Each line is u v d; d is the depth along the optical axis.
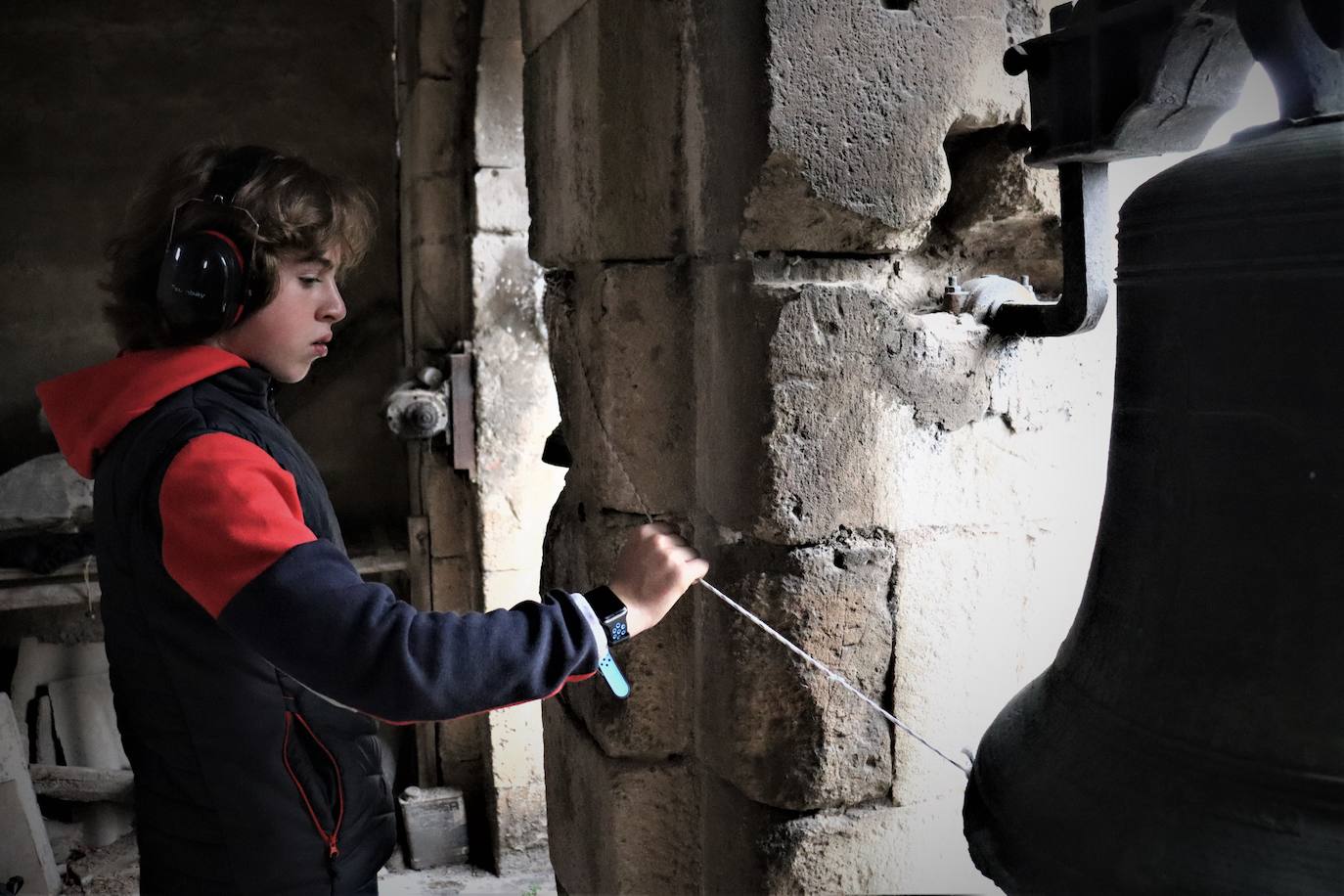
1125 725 0.77
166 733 1.09
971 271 1.42
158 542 0.99
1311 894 0.65
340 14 3.72
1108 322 1.44
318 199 1.09
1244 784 0.69
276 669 1.09
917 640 1.34
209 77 3.63
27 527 3.16
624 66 1.36
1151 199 0.75
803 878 1.32
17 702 3.49
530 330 3.31
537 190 1.67
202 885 1.12
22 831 3.15
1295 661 0.69
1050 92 0.93
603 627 1.03
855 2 1.17
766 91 1.14
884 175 1.20
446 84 3.28
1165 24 0.78
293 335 1.12
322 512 1.13
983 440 1.36
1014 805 0.80
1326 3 0.64
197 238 1.02
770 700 1.29
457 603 3.54
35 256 3.52
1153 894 0.69
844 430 1.25
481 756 3.63
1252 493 0.71
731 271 1.24
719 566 1.32
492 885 3.41
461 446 3.28
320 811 1.14
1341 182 0.64
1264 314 0.69
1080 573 1.46
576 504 1.55
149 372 1.04
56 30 3.48
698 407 1.35
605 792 1.48
